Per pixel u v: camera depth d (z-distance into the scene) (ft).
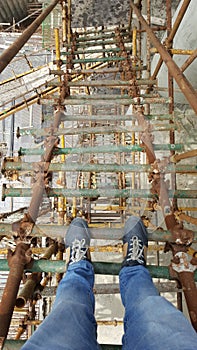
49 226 9.65
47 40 37.42
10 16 62.08
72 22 24.84
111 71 20.52
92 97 16.71
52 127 13.82
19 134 13.75
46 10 15.01
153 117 15.17
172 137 14.42
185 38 16.87
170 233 8.98
